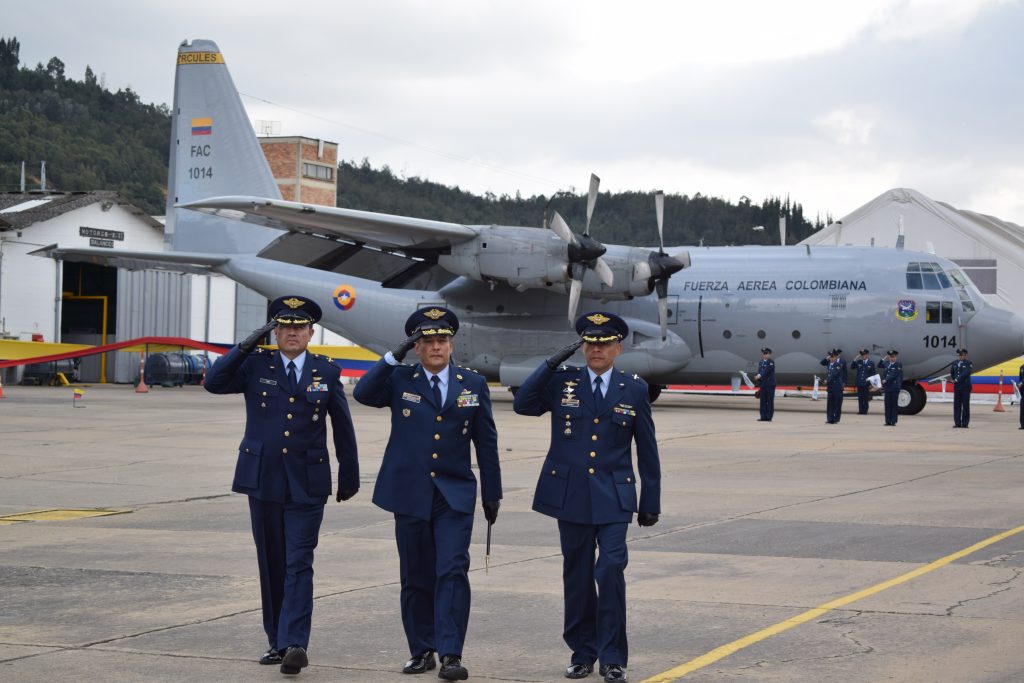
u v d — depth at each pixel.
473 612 8.08
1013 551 10.31
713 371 31.77
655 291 31.11
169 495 14.09
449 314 6.96
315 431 7.07
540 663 6.86
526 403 7.05
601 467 6.79
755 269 31.33
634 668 6.64
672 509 12.95
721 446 20.66
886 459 18.45
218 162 34.31
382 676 6.57
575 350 7.00
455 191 162.00
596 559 7.02
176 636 7.36
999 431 25.00
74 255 33.47
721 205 146.50
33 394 37.19
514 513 12.73
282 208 26.44
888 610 8.03
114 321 48.66
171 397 36.03
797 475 16.22
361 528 11.67
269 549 7.04
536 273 28.27
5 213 46.34
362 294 33.28
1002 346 29.91
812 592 8.65
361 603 8.32
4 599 8.38
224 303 53.50
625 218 146.50
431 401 6.88
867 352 30.30
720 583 8.99
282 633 6.67
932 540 10.91
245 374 7.20
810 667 6.61
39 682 6.28
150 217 50.44
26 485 14.98
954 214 60.94
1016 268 57.41
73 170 152.00
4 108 165.50
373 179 158.88
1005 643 7.11
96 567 9.58
